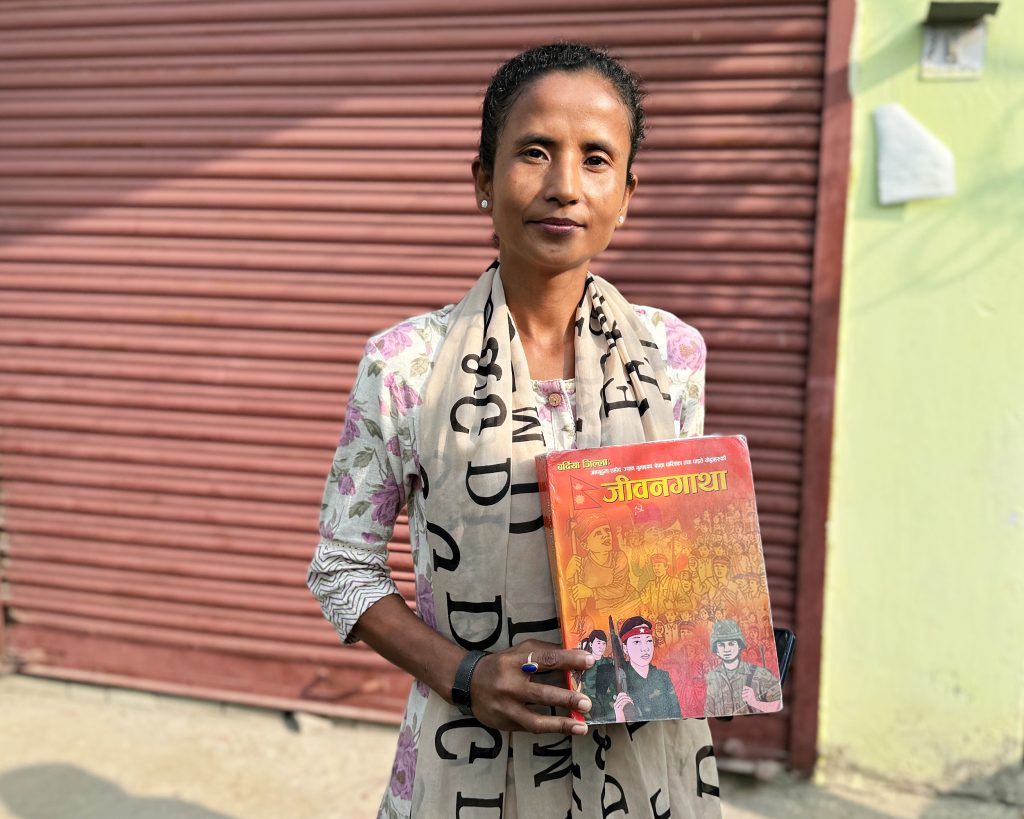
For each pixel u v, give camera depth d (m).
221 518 3.05
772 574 2.64
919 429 2.48
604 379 1.19
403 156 2.74
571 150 1.07
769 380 2.57
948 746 2.59
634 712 1.05
